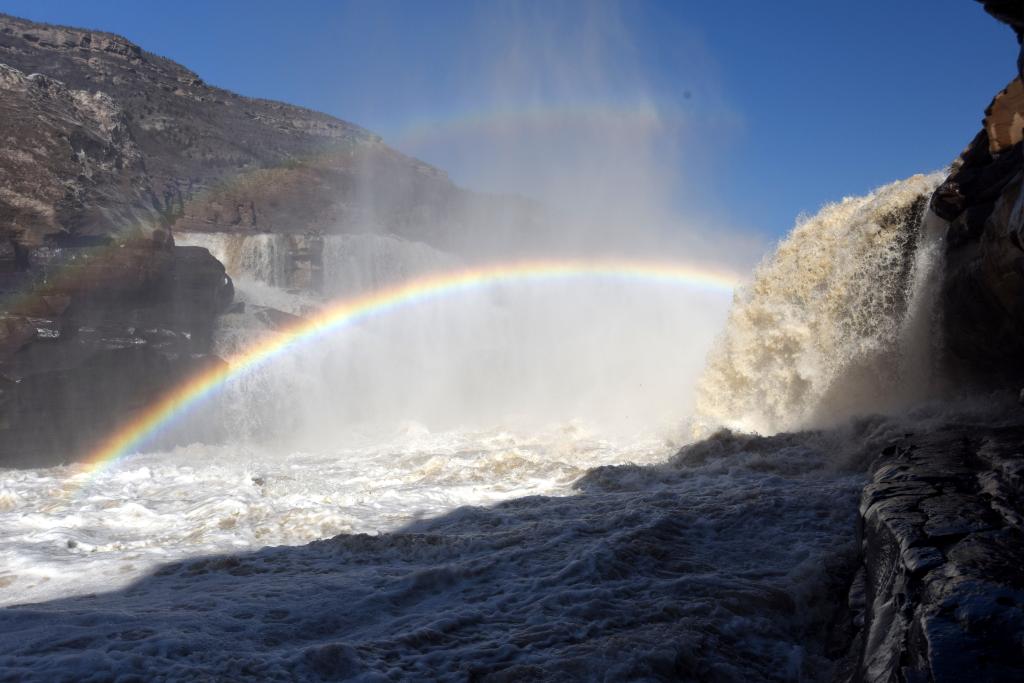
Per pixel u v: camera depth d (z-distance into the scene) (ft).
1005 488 16.66
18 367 65.16
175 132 213.05
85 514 34.22
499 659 15.80
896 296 48.16
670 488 32.71
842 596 19.53
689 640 16.43
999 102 39.14
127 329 73.36
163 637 16.47
